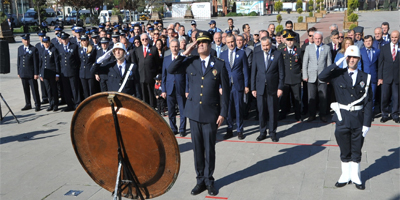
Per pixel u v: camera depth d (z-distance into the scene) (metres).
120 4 51.97
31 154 7.34
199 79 5.24
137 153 3.39
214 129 5.26
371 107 5.26
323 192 5.31
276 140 7.59
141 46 9.75
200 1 63.06
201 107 5.20
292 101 10.27
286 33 8.55
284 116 9.26
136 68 6.25
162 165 3.39
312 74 8.56
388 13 56.56
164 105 9.82
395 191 5.24
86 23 52.72
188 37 12.28
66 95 10.66
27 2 52.88
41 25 43.12
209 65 5.23
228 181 5.82
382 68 8.37
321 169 6.10
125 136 3.34
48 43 10.40
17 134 8.71
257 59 7.56
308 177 5.82
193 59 5.36
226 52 7.79
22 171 6.50
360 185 5.34
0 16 31.58
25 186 5.90
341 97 5.35
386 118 8.56
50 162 6.88
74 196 5.49
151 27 13.69
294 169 6.16
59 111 10.84
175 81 7.96
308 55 8.55
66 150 7.51
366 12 64.56
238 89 7.68
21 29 42.44
